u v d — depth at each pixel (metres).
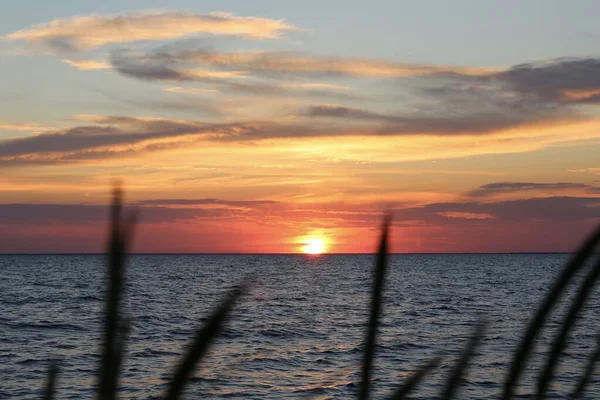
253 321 45.72
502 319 42.16
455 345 32.28
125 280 0.51
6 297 68.56
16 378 25.05
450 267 177.62
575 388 0.90
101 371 0.50
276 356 29.84
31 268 173.12
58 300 64.44
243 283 0.52
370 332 0.68
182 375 0.51
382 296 0.68
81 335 37.75
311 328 42.03
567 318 0.73
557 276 0.73
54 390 0.72
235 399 21.61
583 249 0.72
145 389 22.05
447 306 57.53
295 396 22.08
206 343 0.51
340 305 60.09
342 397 21.34
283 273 145.50
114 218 0.52
